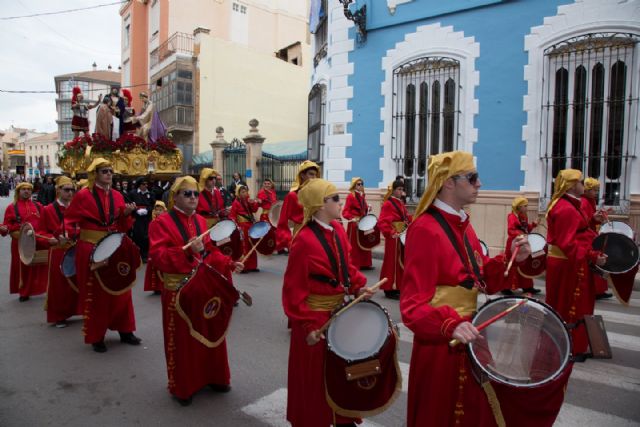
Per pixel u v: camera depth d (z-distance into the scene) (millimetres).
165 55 27844
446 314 2322
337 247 3299
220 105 27156
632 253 5090
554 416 2258
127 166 15148
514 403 2219
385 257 7977
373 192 12930
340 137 13539
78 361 5281
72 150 15062
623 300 5309
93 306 5484
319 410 3068
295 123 30891
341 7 13305
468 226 2844
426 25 11922
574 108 10133
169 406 4203
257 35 32562
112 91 16562
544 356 2379
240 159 20953
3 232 8000
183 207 4246
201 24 29812
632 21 9438
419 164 12312
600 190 9867
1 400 4348
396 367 3057
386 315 3061
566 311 5137
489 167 11148
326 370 2977
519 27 10633
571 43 10008
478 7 11117
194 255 4105
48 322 6566
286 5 33969
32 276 7980
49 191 17906
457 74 11508
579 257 4883
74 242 6156
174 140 26750
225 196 13297
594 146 9977
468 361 2428
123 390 4543
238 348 5605
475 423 2445
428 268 2473
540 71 10430
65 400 4344
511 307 2402
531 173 10609
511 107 10812
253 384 4625
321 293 3182
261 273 10117
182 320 4090
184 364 4117
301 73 31203
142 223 11305
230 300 4176
